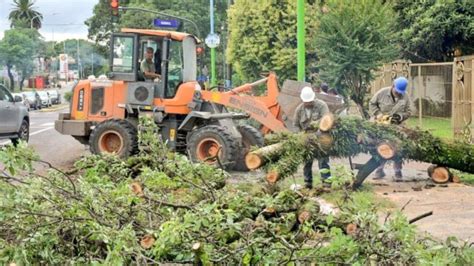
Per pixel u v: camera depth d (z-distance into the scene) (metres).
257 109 14.35
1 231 4.38
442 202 9.84
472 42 27.44
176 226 4.23
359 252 4.16
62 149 18.69
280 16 28.83
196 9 56.94
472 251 4.38
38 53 94.69
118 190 5.08
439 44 27.50
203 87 15.70
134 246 4.25
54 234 4.40
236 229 4.40
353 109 22.69
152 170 6.01
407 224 4.29
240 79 34.84
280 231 4.63
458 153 8.73
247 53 29.23
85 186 4.84
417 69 22.94
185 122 14.38
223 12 59.84
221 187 5.90
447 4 26.91
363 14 19.97
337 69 20.11
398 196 10.23
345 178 5.39
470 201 9.89
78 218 4.46
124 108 14.89
